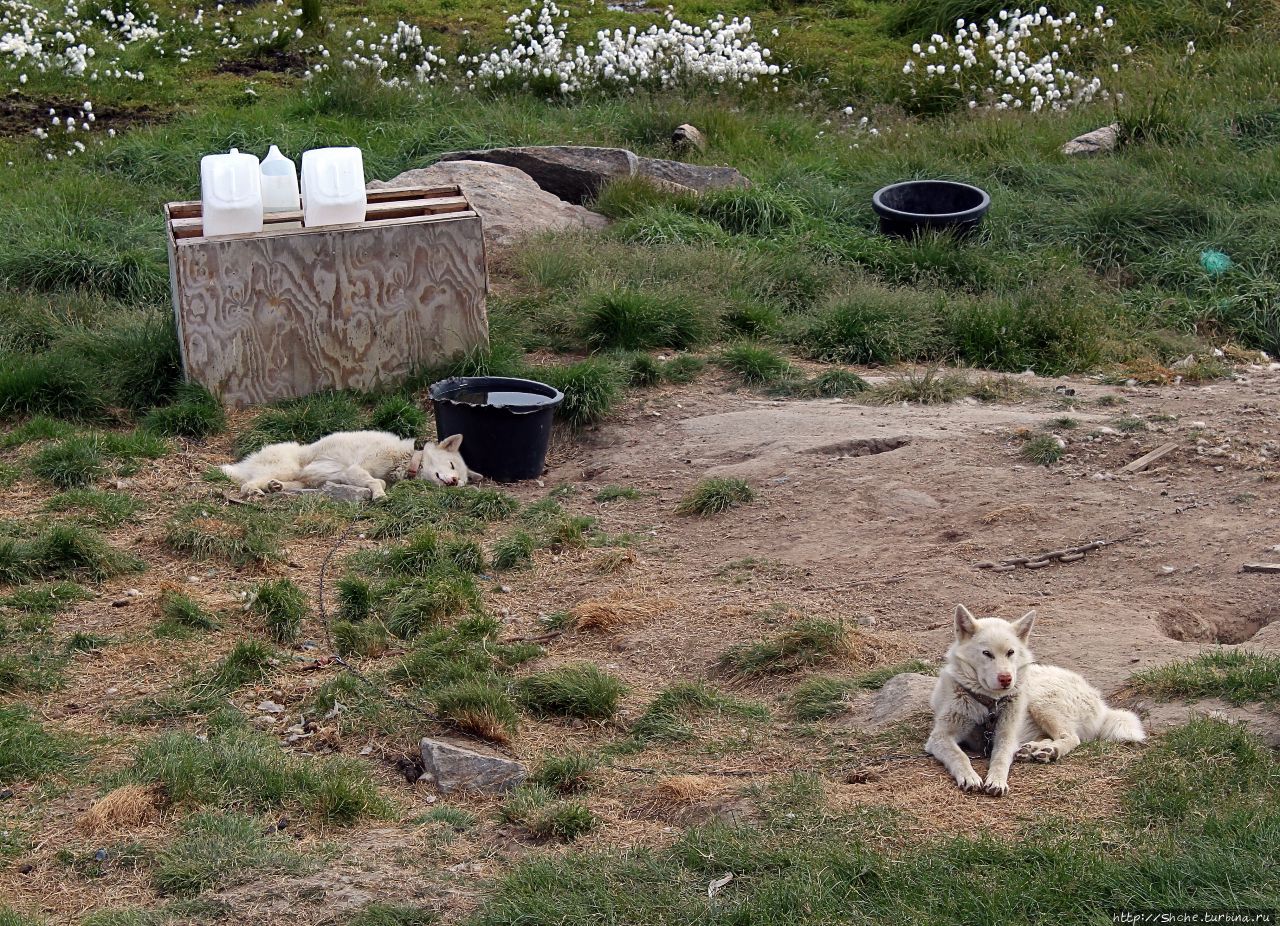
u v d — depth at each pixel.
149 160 17.25
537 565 8.59
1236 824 5.03
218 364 11.03
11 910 5.12
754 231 15.62
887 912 4.80
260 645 7.21
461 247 11.45
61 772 6.16
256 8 24.55
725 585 8.17
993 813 5.32
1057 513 8.70
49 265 13.50
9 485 9.61
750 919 4.84
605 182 16.83
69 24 22.91
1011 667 5.63
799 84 21.41
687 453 10.36
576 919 4.91
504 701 6.62
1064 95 19.67
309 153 11.24
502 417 10.02
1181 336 12.93
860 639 7.19
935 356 12.50
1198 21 22.34
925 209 15.90
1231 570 7.70
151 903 5.22
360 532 9.12
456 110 19.77
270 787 5.93
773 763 6.09
